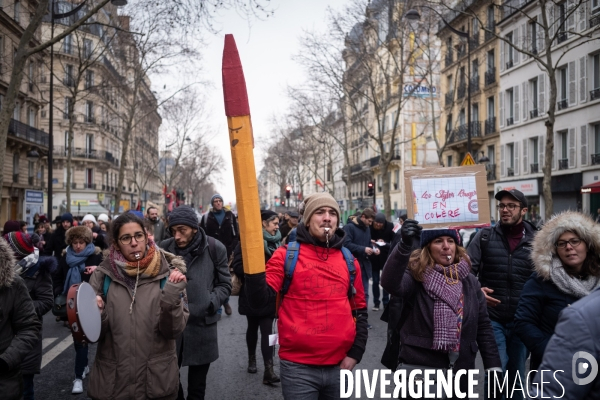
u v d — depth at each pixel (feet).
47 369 21.88
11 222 24.16
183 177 227.40
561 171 89.15
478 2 109.91
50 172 80.79
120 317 10.82
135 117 167.94
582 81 82.84
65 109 162.40
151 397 10.80
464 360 11.37
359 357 10.91
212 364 22.56
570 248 10.93
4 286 11.00
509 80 103.19
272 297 10.30
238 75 9.57
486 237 15.75
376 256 35.29
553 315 11.21
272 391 18.98
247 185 9.62
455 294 11.27
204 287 14.76
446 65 128.47
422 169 11.59
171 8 40.01
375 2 81.30
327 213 10.77
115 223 11.04
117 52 92.32
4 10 93.61
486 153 114.52
